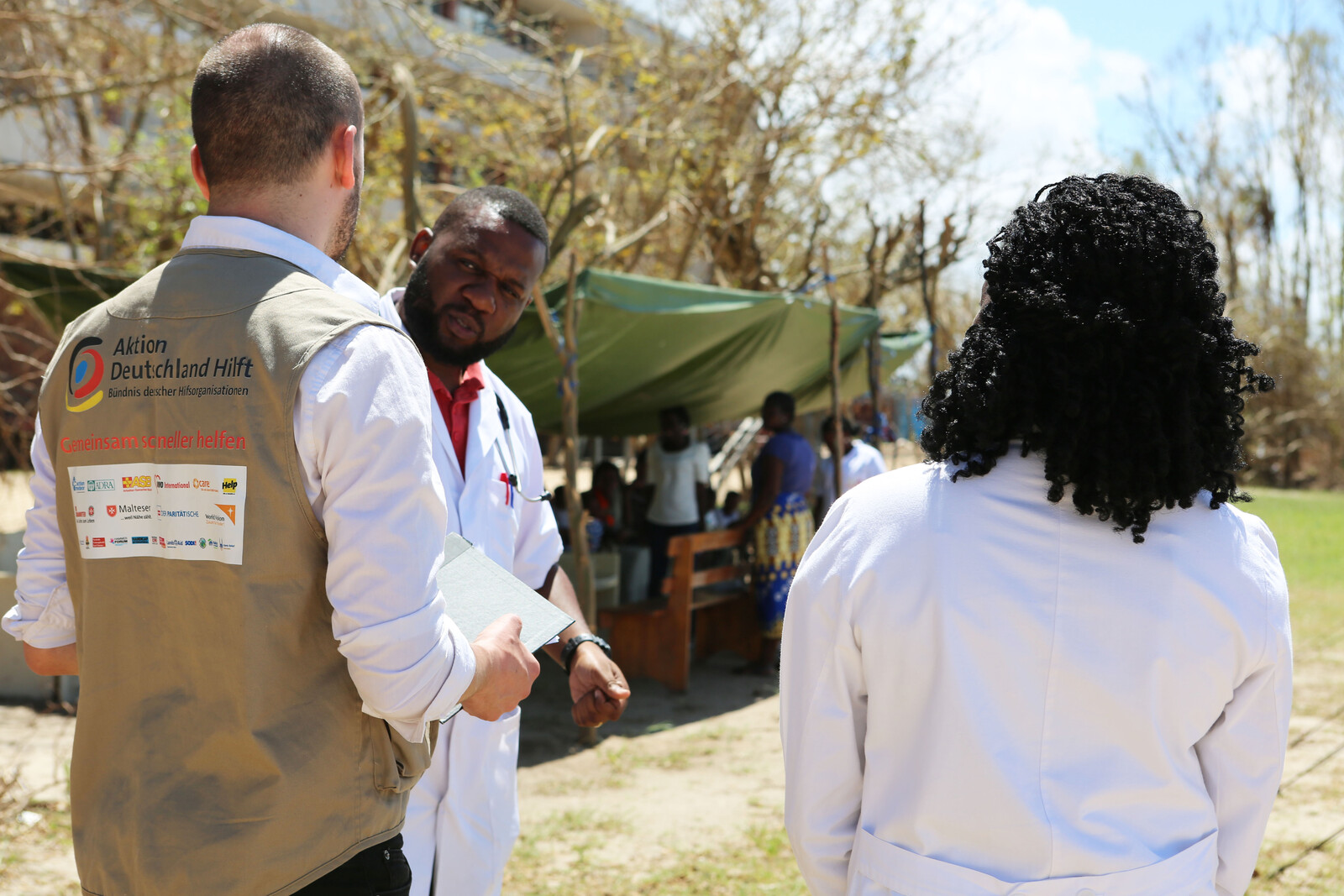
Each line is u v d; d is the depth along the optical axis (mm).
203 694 1409
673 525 8555
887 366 9773
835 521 1472
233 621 1389
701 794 4742
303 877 1414
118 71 8586
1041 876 1272
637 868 3857
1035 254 1357
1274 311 26469
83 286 6227
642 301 5844
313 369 1385
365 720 1469
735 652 7902
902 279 10148
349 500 1372
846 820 1441
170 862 1380
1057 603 1306
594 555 7457
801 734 1460
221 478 1392
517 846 4055
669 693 6684
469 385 2377
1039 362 1318
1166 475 1273
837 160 11344
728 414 9492
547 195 10133
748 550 7453
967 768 1301
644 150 10469
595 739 5535
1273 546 1398
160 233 8883
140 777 1418
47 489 1658
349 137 1599
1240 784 1357
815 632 1444
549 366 6293
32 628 1657
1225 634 1313
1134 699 1292
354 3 9141
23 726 5230
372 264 9383
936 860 1315
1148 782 1301
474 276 2344
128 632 1461
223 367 1413
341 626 1379
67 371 1536
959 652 1317
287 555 1393
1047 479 1317
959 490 1373
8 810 4051
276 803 1393
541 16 11461
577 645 2346
